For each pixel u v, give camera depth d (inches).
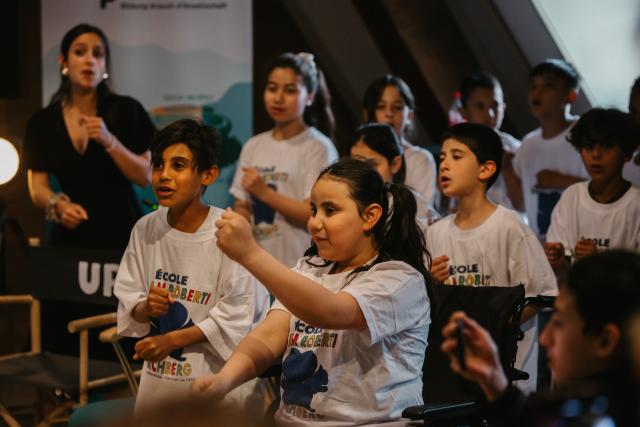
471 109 191.0
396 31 227.6
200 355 104.3
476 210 127.5
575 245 136.1
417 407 82.8
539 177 173.3
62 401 139.9
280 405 92.5
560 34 211.6
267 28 237.1
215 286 105.0
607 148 134.0
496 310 103.7
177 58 212.5
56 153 165.5
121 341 163.3
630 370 52.7
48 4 210.5
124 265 109.9
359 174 88.4
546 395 51.3
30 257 156.9
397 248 91.7
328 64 234.8
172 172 104.5
